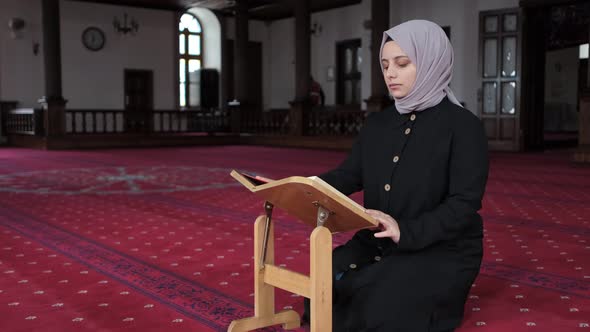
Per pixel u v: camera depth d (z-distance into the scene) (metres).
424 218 2.23
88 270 3.77
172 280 3.53
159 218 5.69
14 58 18.66
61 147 16.59
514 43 14.51
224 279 3.55
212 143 18.69
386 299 2.31
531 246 4.37
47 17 16.48
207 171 10.29
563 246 4.36
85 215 5.86
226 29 22.00
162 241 4.63
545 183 8.27
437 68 2.31
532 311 2.90
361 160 2.63
